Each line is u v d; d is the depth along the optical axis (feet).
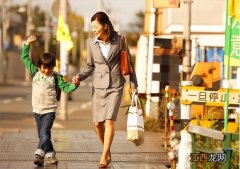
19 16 526.98
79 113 160.45
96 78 56.85
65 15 130.00
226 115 59.06
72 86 57.77
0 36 375.04
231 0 55.52
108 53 56.44
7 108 176.96
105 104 56.65
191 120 62.23
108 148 56.70
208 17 139.64
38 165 57.82
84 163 59.82
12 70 449.89
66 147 70.23
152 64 99.60
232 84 110.73
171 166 55.26
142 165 59.41
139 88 109.29
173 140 55.98
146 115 96.53
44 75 58.13
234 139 50.44
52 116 58.23
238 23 61.72
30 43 58.65
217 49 134.72
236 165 50.70
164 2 89.56
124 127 103.55
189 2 90.27
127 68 56.44
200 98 65.98
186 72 90.22
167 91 76.89
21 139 75.87
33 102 58.44
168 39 100.68
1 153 64.95
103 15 56.54
